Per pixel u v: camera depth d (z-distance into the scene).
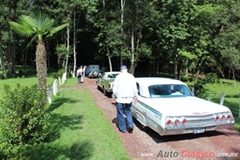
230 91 17.08
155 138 5.07
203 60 23.98
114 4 26.00
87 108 8.23
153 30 20.88
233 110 8.38
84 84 17.77
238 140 4.97
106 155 4.07
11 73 28.41
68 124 6.04
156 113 4.70
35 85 5.09
